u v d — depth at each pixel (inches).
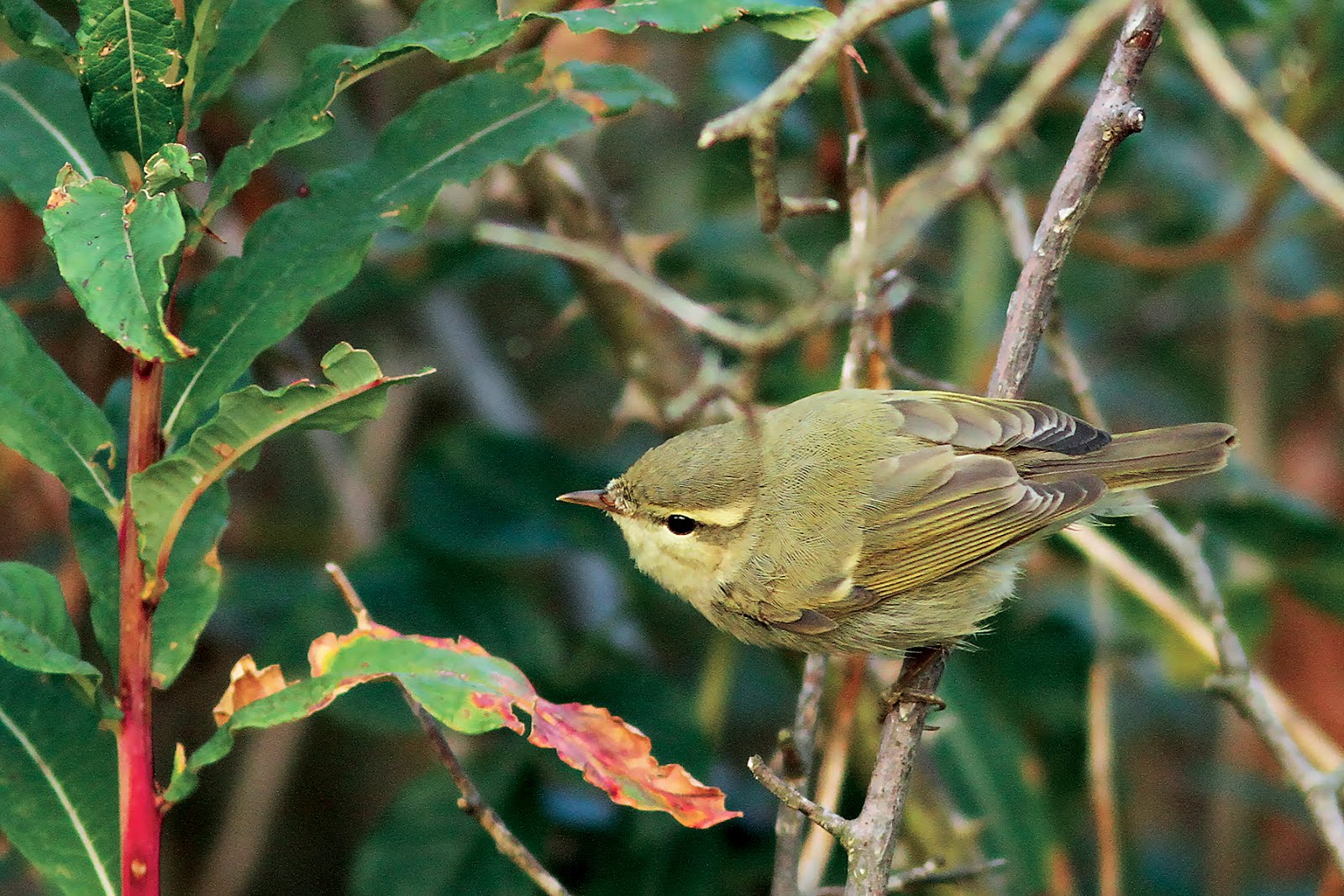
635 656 412.5
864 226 304.8
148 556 219.1
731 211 483.8
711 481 340.8
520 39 366.3
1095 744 391.5
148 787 222.5
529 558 446.6
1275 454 547.2
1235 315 508.1
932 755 400.2
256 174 460.1
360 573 416.5
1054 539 435.8
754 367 273.6
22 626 215.2
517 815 379.6
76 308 427.5
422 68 501.7
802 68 209.6
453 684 225.5
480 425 441.1
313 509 560.4
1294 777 289.6
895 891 308.5
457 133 260.2
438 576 419.8
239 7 232.2
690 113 522.6
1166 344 549.0
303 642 395.9
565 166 417.7
